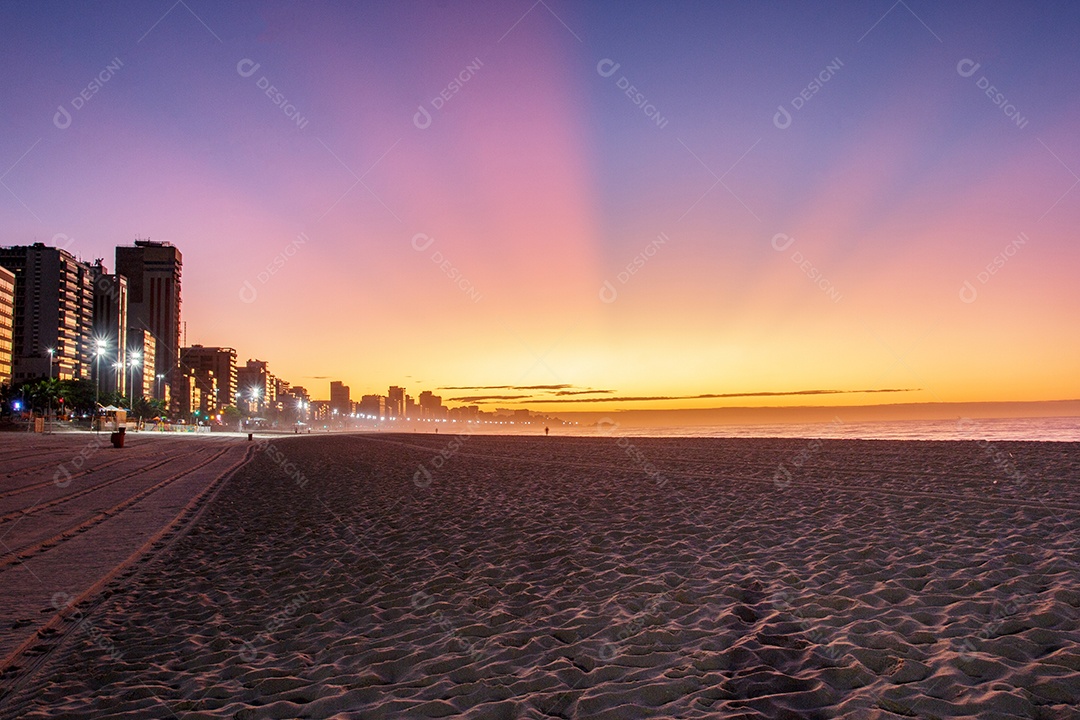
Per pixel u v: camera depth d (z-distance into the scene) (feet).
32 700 14.26
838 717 11.51
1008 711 11.31
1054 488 38.88
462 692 13.69
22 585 24.16
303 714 13.00
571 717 12.27
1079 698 11.71
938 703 11.71
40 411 343.67
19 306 502.38
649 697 12.85
